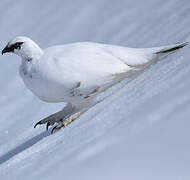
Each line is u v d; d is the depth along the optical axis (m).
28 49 8.78
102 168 4.27
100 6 20.03
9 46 8.94
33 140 9.81
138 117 5.37
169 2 15.99
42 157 6.54
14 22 23.27
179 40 11.23
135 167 4.04
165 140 4.27
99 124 6.54
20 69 8.98
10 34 22.38
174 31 12.41
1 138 11.74
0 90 16.56
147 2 17.45
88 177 4.20
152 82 7.59
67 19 20.72
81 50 8.73
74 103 8.84
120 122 5.73
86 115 8.33
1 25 23.48
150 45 12.57
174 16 13.89
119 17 17.95
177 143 4.12
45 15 22.38
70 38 19.02
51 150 6.79
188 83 5.60
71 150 5.71
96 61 8.59
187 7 14.06
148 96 6.55
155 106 5.42
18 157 7.97
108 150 4.63
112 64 8.61
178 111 4.74
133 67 8.80
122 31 16.47
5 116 13.78
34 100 13.84
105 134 5.48
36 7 23.59
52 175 4.90
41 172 5.42
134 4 18.27
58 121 9.16
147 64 8.91
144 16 16.52
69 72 8.44
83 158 4.81
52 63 8.57
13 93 15.93
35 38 20.78
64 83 8.45
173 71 7.41
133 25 16.38
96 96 9.17
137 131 4.79
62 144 6.75
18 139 10.83
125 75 8.74
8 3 25.33
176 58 8.48
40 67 8.61
